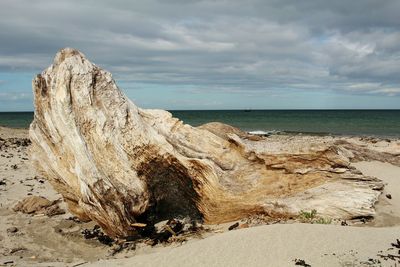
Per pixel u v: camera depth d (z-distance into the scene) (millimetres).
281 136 41438
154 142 14047
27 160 25844
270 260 9523
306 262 9289
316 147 14047
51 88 13922
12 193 18516
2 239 13500
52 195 18438
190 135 14875
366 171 17234
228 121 79688
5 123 71625
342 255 9539
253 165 14453
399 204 13805
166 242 13000
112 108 14188
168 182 14383
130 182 13922
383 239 10469
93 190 13266
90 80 14102
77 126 13742
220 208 14008
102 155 13922
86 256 12391
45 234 14086
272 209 13375
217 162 14383
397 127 56594
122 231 13453
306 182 13922
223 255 10000
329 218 12938
